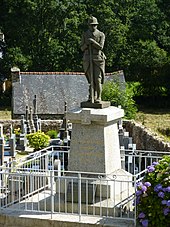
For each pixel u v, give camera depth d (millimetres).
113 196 11055
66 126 24031
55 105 32156
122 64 50094
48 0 48031
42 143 21938
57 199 11359
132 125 26406
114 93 30484
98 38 11352
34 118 28406
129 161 14672
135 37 51969
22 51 49219
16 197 12023
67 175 11578
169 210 9711
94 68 11438
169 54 51062
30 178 12102
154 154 19062
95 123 11219
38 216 10719
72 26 49406
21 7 48906
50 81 33688
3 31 49938
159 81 48844
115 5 51406
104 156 11234
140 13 52312
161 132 31312
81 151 11414
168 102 48562
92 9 49812
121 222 10273
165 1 53812
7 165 14406
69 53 49031
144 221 9891
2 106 47094
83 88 33406
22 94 32688
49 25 49188
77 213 11000
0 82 48875
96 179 10398
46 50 48938
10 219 10766
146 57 48875
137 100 48906
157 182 10078
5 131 27828
